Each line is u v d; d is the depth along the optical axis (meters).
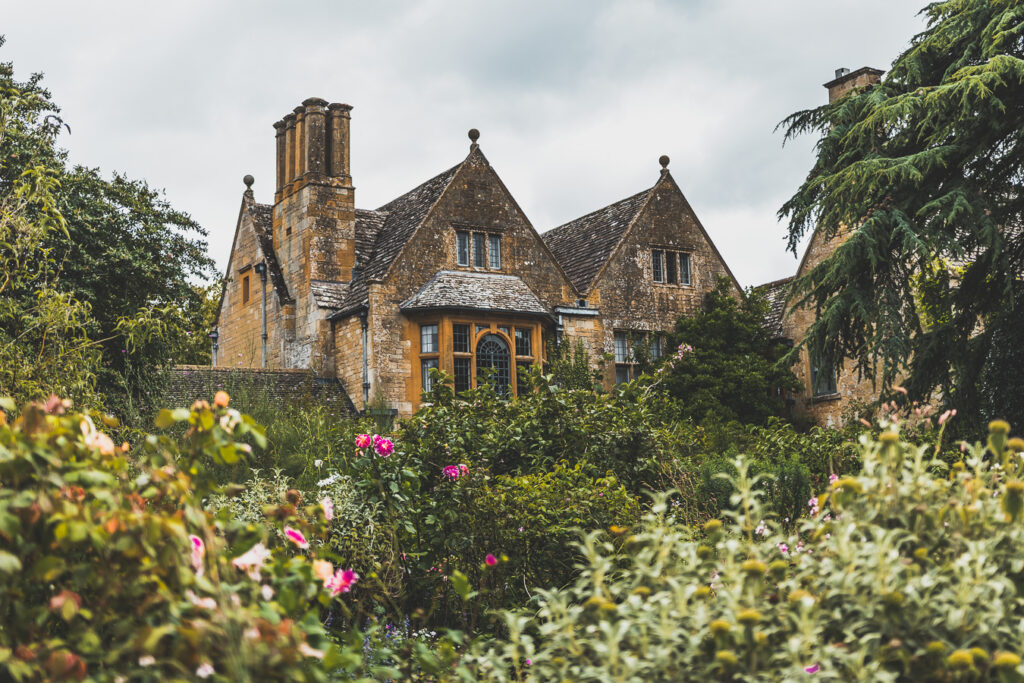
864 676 2.83
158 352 18.50
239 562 3.11
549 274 24.69
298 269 24.84
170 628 2.56
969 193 14.65
